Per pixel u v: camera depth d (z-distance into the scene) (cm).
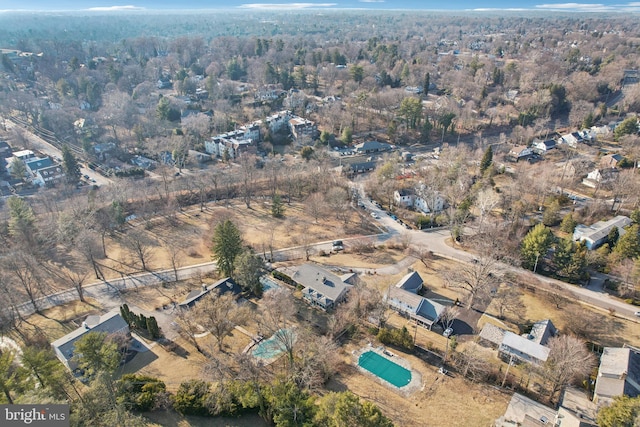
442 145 18512
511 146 17625
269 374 6444
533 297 8662
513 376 6581
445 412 5869
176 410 5625
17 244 10294
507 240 10425
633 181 12019
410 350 7119
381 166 15225
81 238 9831
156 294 8912
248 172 14275
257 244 10875
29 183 15538
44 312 8300
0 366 5166
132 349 7119
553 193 12900
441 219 11881
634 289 8556
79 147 18662
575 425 5328
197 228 12138
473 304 8444
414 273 8969
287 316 7806
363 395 6134
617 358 6519
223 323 6744
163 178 14638
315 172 14225
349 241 11112
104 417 4819
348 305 7925
